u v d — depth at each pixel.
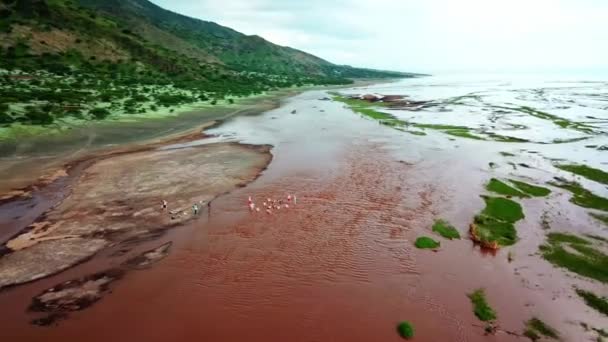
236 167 45.22
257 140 60.19
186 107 89.31
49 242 27.39
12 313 20.38
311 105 109.56
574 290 22.14
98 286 22.78
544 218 31.16
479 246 27.20
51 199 34.88
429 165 45.81
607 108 93.50
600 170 42.34
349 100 121.44
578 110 90.00
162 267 24.78
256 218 31.80
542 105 101.19
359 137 62.12
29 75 86.75
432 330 19.33
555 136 61.16
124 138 58.78
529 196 35.66
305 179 41.25
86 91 83.75
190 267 24.84
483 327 19.45
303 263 25.34
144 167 44.66
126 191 37.09
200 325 19.84
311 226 30.41
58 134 56.94
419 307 21.05
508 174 42.19
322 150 53.59
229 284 23.17
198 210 33.12
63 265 24.75
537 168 44.34
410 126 71.19
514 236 28.23
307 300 21.75
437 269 24.50
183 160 47.88
